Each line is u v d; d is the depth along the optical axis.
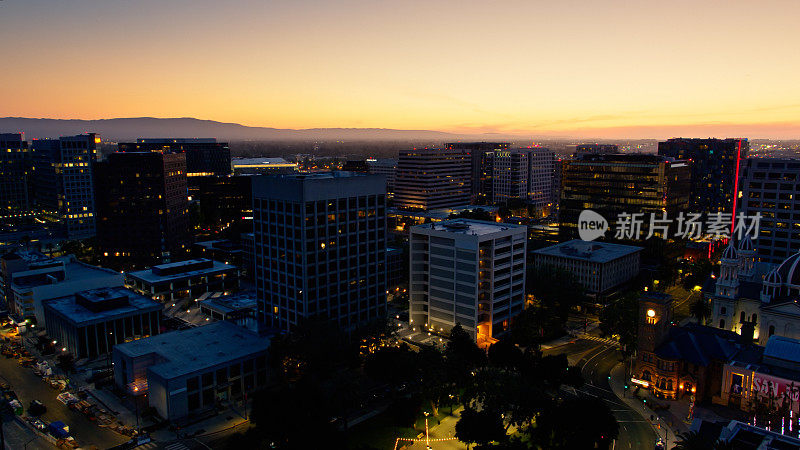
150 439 125.31
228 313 187.75
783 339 138.88
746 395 136.62
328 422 116.00
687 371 143.75
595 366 167.88
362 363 155.75
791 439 92.44
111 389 152.00
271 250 177.62
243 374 149.00
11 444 122.06
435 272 192.75
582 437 109.62
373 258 185.62
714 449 90.00
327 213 169.88
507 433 127.69
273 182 171.75
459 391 134.00
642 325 150.00
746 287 187.50
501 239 186.00
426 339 189.88
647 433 127.56
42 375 159.00
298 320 171.38
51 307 186.12
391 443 122.69
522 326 185.00
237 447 110.75
